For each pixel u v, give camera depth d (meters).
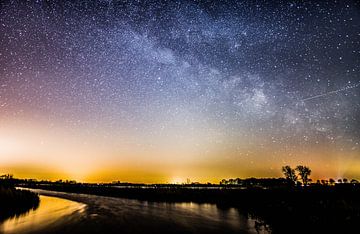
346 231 11.03
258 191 37.00
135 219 17.53
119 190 57.59
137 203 30.91
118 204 29.53
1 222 15.75
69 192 58.41
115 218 17.95
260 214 19.47
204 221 16.86
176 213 21.16
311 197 25.44
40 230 13.34
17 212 20.38
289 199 24.78
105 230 13.44
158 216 19.23
